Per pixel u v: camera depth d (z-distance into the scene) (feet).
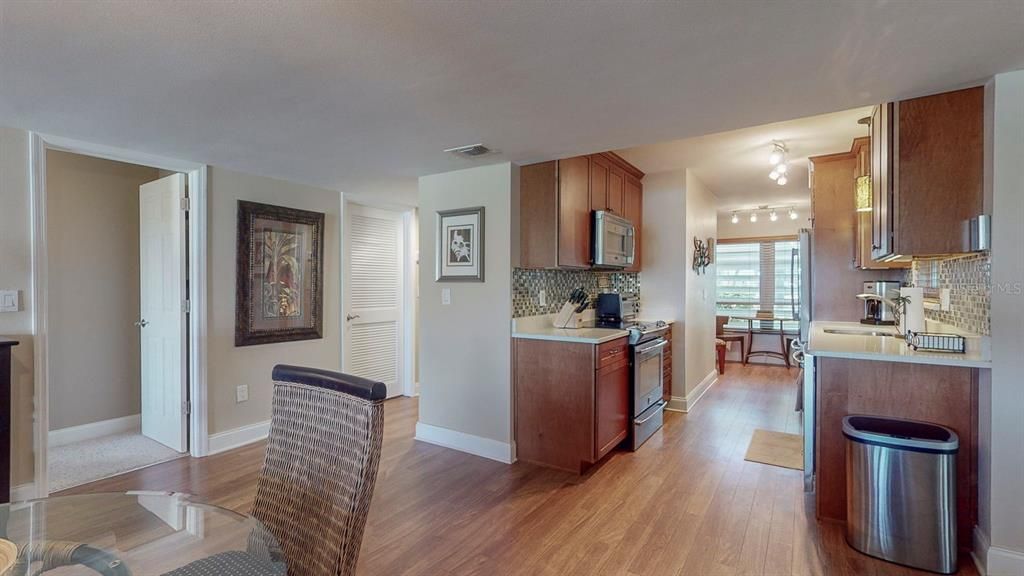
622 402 11.38
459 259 11.62
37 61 5.87
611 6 4.77
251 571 3.86
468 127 8.46
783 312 23.45
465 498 9.04
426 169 11.57
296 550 4.34
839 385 7.98
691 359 15.87
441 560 7.02
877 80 6.52
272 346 12.38
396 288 16.79
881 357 7.54
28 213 8.55
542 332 11.38
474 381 11.47
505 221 10.98
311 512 4.32
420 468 10.51
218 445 11.23
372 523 8.09
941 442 6.70
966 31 5.23
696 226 16.48
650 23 5.08
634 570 6.77
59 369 11.82
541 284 12.50
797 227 23.17
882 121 7.88
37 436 8.68
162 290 11.59
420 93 6.94
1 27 5.06
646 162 13.99
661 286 15.62
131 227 13.16
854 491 7.23
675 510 8.52
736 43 5.52
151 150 9.82
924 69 6.18
